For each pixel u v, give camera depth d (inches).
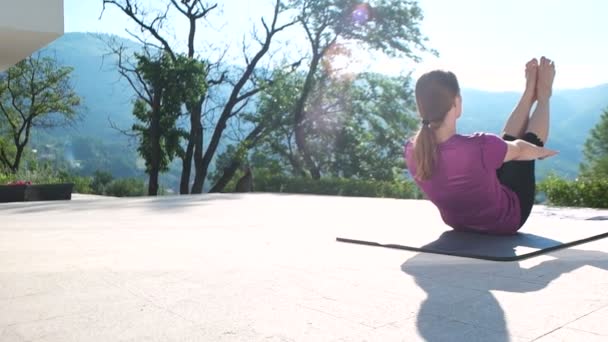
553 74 154.6
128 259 145.1
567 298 95.2
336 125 924.6
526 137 153.6
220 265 132.3
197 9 815.1
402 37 882.1
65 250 165.3
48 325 86.0
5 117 1216.2
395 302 95.1
